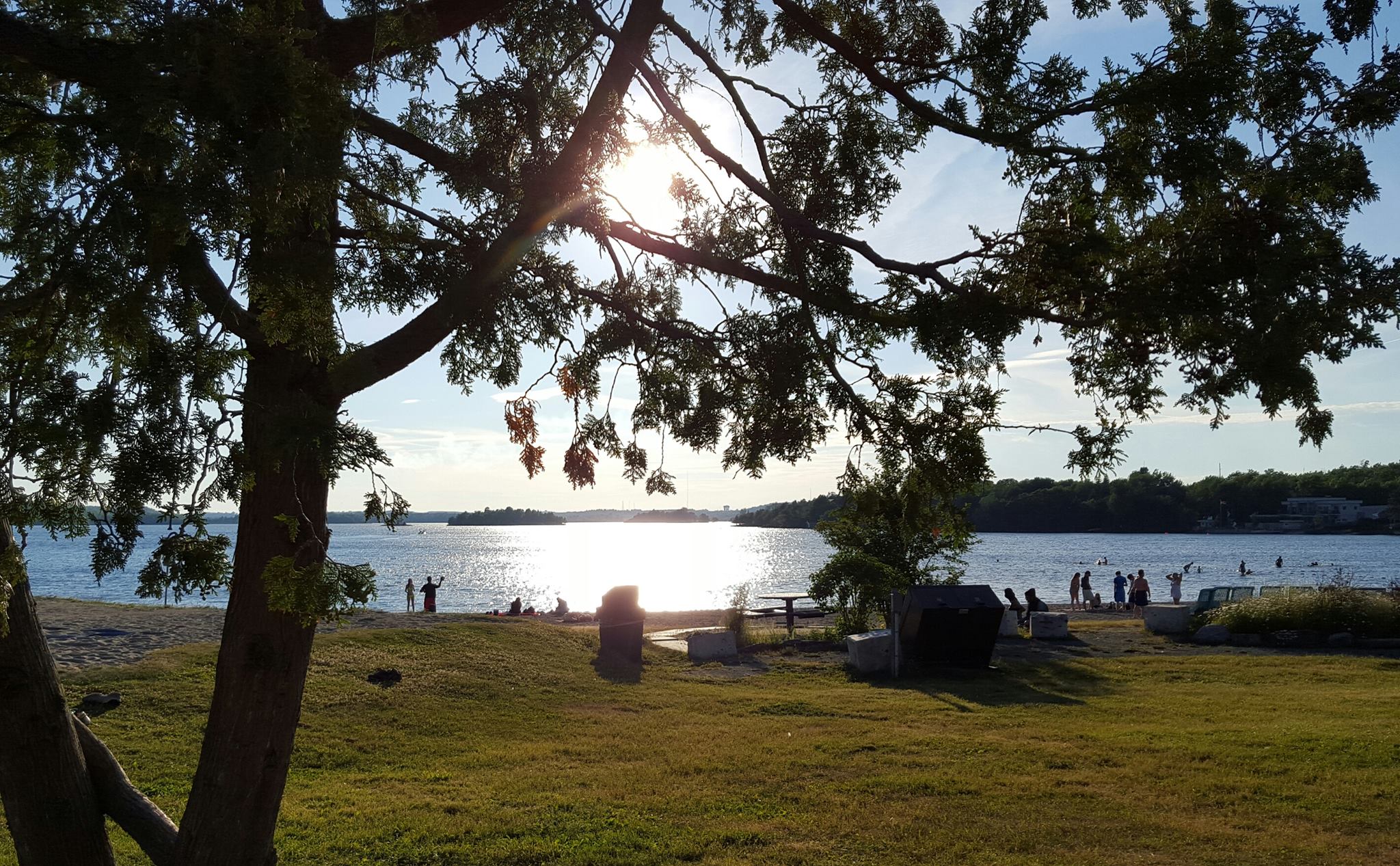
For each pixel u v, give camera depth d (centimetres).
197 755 1111
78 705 1256
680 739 1296
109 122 304
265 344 405
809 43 613
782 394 499
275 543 446
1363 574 7231
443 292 487
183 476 314
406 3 460
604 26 553
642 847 836
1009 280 430
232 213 298
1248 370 338
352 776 1100
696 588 7131
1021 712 1466
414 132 611
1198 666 1917
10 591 409
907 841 845
